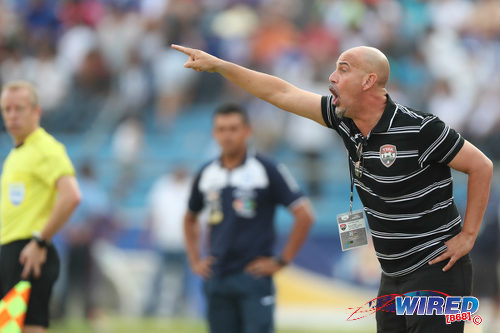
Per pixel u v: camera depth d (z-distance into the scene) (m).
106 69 58.25
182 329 37.66
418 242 16.23
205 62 17.19
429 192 15.95
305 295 40.16
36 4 63.66
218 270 23.34
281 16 56.84
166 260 40.47
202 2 59.88
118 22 59.31
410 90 51.34
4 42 62.25
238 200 23.44
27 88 21.70
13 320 19.52
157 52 56.50
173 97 54.72
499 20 56.12
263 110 49.38
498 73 52.91
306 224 23.55
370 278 39.16
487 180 15.88
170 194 40.28
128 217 42.97
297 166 45.88
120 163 48.53
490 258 35.44
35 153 21.25
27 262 20.61
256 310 23.02
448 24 56.44
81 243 38.69
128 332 36.84
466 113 48.09
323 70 50.47
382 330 17.34
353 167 16.70
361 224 17.36
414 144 15.69
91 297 38.72
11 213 21.23
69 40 59.91
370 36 54.88
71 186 20.97
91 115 56.47
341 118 16.53
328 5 56.59
